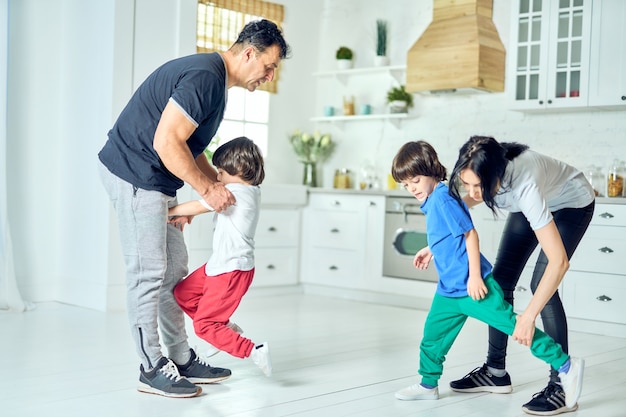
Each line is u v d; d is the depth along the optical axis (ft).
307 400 9.46
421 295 18.06
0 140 16.01
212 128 9.42
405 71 20.45
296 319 16.08
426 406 9.33
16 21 16.97
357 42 21.88
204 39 19.83
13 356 11.55
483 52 17.89
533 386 10.48
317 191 20.31
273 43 9.37
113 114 16.10
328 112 21.74
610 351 13.50
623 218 14.94
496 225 16.62
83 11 16.92
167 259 9.85
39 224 17.39
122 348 12.31
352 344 13.35
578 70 16.30
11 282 15.99
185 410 8.84
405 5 20.71
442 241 9.23
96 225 16.52
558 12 16.61
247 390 9.89
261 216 19.56
